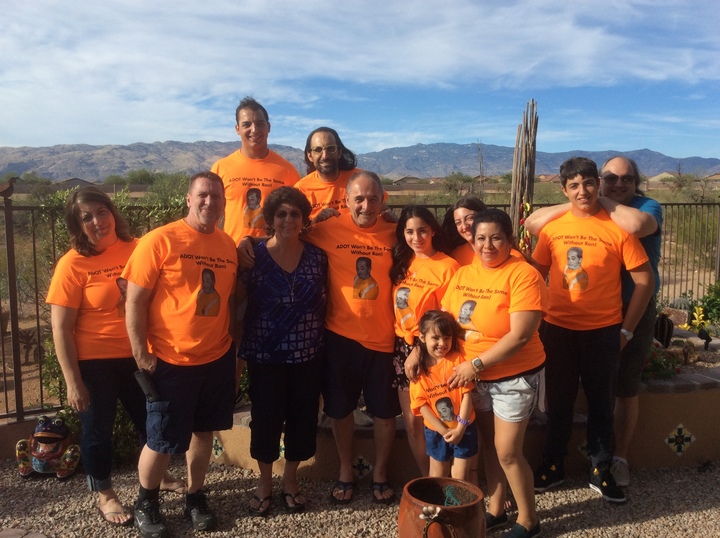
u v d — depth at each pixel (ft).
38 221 15.26
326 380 12.30
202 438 11.68
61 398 15.40
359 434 13.48
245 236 13.53
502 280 10.62
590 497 13.03
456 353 11.05
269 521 12.01
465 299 11.00
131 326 10.56
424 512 8.92
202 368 11.02
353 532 11.62
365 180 11.76
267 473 12.26
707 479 13.88
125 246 11.85
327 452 13.73
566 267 12.21
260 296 11.54
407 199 57.93
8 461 14.78
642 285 11.89
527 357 10.81
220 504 12.71
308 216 11.77
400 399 12.16
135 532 11.58
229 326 12.22
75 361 11.29
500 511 11.75
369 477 13.57
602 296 11.98
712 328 23.26
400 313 11.85
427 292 11.62
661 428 14.38
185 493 12.66
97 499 12.92
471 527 8.98
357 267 11.92
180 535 11.53
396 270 11.98
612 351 12.12
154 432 10.91
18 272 31.58
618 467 13.51
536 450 13.87
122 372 11.81
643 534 11.56
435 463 11.42
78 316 11.43
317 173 14.06
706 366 17.06
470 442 11.14
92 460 11.73
